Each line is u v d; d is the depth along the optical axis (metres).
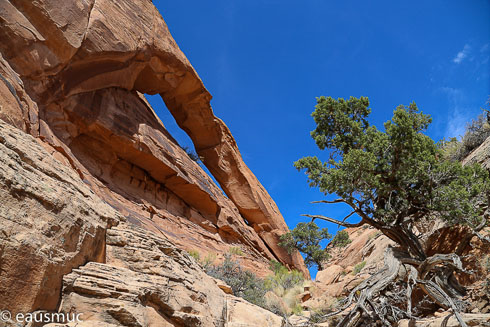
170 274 5.89
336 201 13.39
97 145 15.30
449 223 12.02
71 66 12.71
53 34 11.41
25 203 3.55
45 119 12.04
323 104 15.29
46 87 11.89
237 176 26.03
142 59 16.27
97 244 4.99
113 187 15.59
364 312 9.34
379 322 9.25
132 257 5.59
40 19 11.04
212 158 25.17
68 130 13.33
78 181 5.71
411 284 9.78
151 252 5.93
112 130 15.15
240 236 23.52
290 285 19.09
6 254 3.08
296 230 25.89
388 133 13.11
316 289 17.56
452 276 11.27
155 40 17.06
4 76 8.16
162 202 18.59
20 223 3.38
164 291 5.15
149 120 18.42
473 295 10.20
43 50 11.27
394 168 12.93
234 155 25.66
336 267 21.80
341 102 15.61
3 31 10.19
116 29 14.37
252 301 13.10
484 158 15.30
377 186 12.55
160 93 21.66
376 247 20.19
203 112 22.70
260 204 26.73
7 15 10.24
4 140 4.13
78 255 4.36
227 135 25.92
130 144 15.95
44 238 3.66
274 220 27.80
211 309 6.71
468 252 12.34
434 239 14.03
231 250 20.83
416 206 13.23
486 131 18.70
